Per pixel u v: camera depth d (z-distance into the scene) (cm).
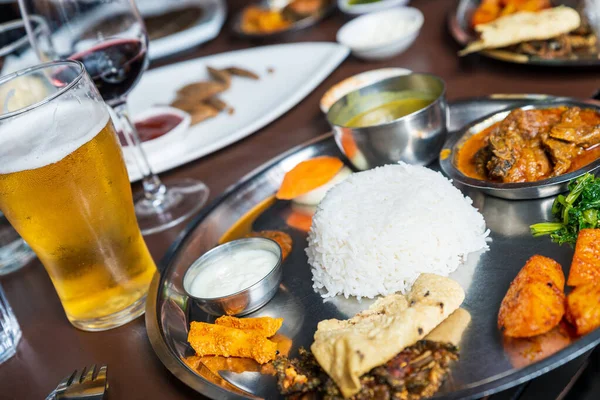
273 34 92
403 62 78
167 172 71
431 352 43
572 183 50
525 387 42
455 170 55
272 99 77
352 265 50
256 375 46
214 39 102
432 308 44
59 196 46
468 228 52
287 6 96
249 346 47
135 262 52
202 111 76
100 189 48
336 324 46
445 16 86
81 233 48
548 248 49
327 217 52
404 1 89
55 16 58
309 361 45
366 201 52
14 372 51
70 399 45
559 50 70
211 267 53
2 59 70
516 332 43
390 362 42
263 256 53
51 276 51
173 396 46
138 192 68
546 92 65
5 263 63
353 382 41
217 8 106
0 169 45
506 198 54
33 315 56
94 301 51
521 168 53
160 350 48
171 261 56
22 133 45
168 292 53
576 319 42
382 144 58
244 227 59
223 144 70
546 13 72
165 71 90
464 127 59
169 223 62
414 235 50
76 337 53
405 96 63
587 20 71
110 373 49
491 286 47
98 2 58
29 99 52
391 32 81
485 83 69
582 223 48
